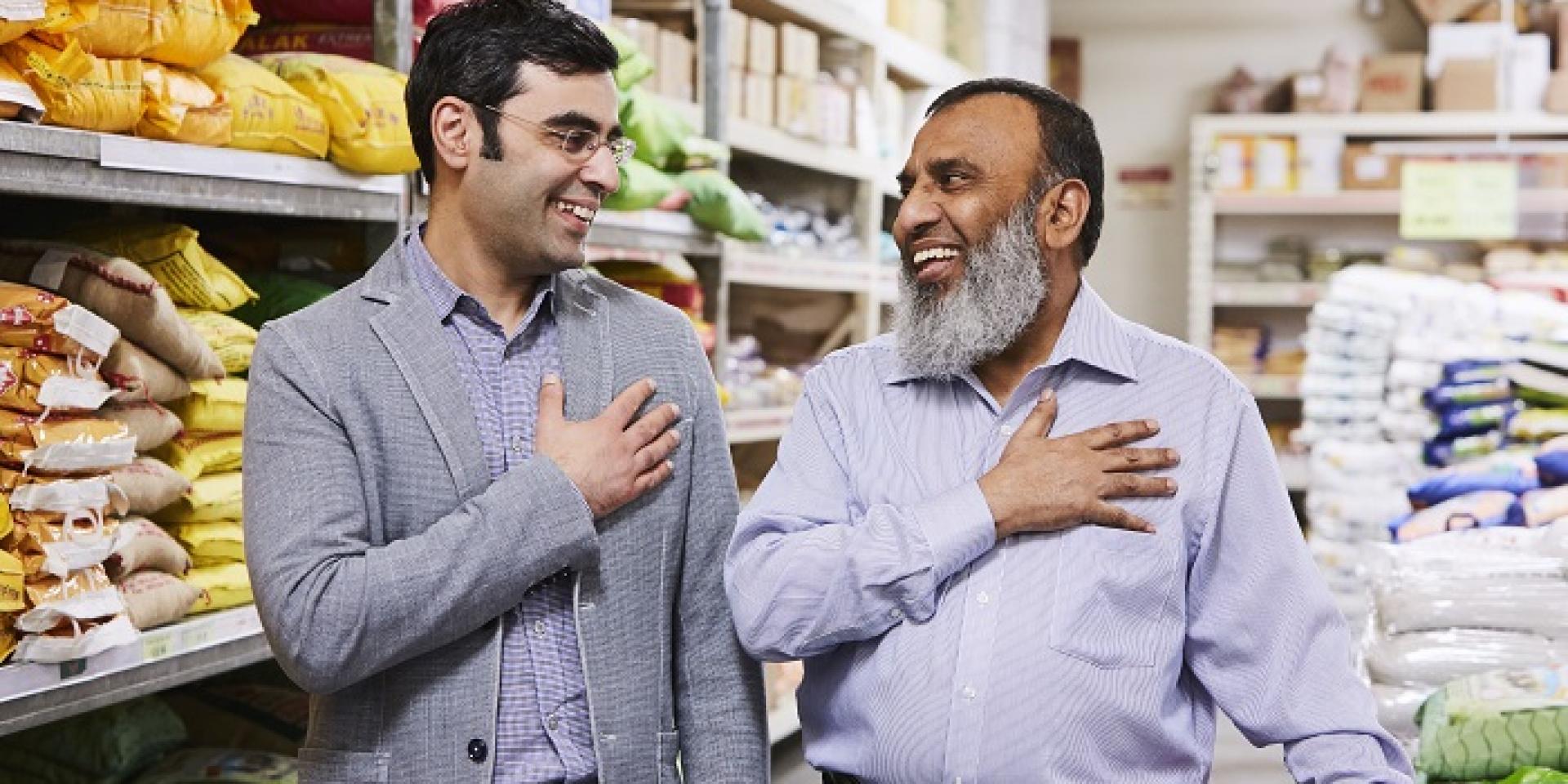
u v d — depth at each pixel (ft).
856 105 19.83
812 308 20.95
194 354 8.84
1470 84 26.50
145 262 9.23
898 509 6.89
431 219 7.07
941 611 6.68
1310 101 27.40
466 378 6.92
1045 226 6.81
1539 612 10.16
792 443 7.25
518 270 6.96
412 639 6.42
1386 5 29.19
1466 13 27.22
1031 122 6.79
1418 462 15.58
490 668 6.64
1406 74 26.96
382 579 6.38
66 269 8.63
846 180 20.59
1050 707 6.52
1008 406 6.95
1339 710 6.72
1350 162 26.71
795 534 6.88
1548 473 12.19
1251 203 26.94
